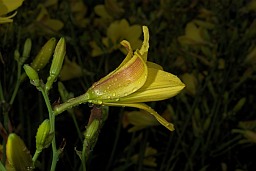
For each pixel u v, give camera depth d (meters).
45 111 0.87
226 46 1.00
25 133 0.88
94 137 0.40
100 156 0.95
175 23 1.11
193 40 1.01
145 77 0.36
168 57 1.03
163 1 1.10
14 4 0.41
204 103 0.89
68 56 0.99
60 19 1.11
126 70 0.37
